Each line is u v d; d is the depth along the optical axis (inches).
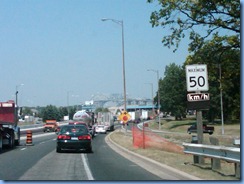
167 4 1130.7
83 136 1048.2
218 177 522.9
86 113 2466.8
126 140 1529.3
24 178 584.1
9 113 1284.4
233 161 496.7
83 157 924.0
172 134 2472.9
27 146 1362.0
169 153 905.5
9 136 1218.6
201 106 634.8
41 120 6555.1
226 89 1194.6
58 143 1047.6
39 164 776.3
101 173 637.9
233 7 1080.8
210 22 1131.9
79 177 593.6
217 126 3449.8
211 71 1174.3
